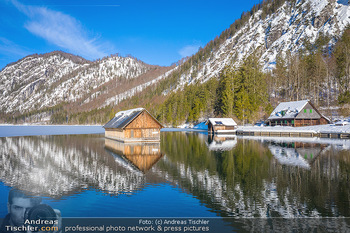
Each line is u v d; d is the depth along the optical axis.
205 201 14.91
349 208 13.60
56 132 95.69
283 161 27.66
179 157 30.83
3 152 35.84
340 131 57.25
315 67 93.50
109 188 17.58
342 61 90.44
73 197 15.66
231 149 38.34
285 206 14.02
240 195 15.93
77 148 40.47
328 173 21.69
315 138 57.22
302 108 74.94
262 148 39.25
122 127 49.28
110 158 30.22
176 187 17.78
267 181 19.28
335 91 94.81
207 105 117.69
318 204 14.25
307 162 26.91
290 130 66.94
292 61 114.12
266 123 87.81
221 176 20.98
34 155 32.81
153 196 15.87
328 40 140.75
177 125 125.00
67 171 22.95
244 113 94.00
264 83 107.06
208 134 75.62
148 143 48.41
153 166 25.23
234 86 106.56
